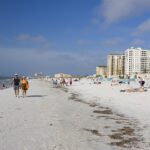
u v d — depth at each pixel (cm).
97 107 2514
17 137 1204
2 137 1195
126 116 1917
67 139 1195
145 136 1276
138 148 1072
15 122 1588
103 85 9038
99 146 1095
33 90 5916
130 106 2525
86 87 7656
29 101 3034
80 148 1054
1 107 2377
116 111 2209
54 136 1244
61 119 1755
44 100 3222
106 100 3275
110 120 1742
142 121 1691
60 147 1053
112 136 1280
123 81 10619
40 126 1485
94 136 1277
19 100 3142
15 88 3616
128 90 4953
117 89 6216
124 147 1084
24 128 1416
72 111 2197
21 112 2058
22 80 3666
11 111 2106
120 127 1502
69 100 3331
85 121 1697
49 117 1828
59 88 7181
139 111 2159
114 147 1083
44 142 1123
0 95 4006
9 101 2991
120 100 3203
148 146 1102
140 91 4791
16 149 1008
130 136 1279
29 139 1170
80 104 2803
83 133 1338
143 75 17512
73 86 8469
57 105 2661
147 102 2852
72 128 1458
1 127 1422
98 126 1532
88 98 3662
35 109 2284
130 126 1529
